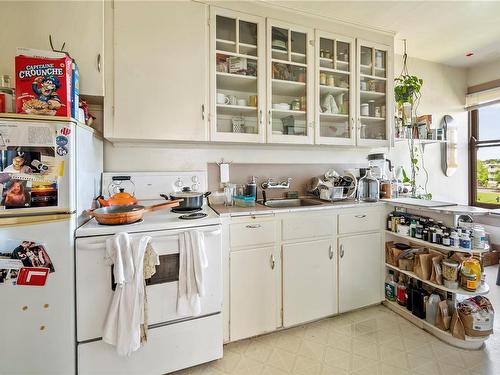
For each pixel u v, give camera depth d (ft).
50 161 3.78
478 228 5.61
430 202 6.75
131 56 5.25
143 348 4.36
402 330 6.02
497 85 9.88
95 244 4.00
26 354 3.78
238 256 5.45
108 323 4.00
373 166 8.04
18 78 3.81
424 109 9.97
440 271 5.78
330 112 7.29
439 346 5.45
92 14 5.01
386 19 7.07
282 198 7.70
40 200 3.74
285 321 5.92
